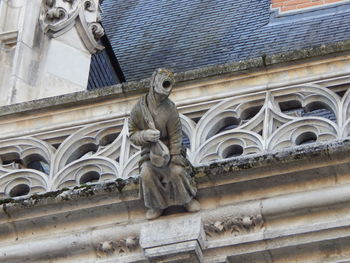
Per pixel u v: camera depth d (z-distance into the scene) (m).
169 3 24.47
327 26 22.20
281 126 17.59
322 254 17.00
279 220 17.16
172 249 16.98
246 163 17.16
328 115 19.41
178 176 17.02
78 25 20.80
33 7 20.66
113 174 17.91
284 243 17.00
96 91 18.66
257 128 17.73
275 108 17.83
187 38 23.28
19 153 18.64
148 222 17.34
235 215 17.19
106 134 18.47
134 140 16.89
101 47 20.95
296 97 17.97
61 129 18.61
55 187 18.05
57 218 17.73
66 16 20.70
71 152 18.42
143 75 22.77
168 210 17.36
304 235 16.97
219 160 17.23
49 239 17.69
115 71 22.66
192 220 17.19
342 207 17.06
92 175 18.11
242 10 23.48
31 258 17.73
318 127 17.48
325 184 17.14
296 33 22.30
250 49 22.34
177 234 17.06
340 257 16.94
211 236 17.22
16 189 18.33
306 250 17.02
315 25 22.31
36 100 18.83
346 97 17.66
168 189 17.16
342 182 17.11
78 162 18.11
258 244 17.08
